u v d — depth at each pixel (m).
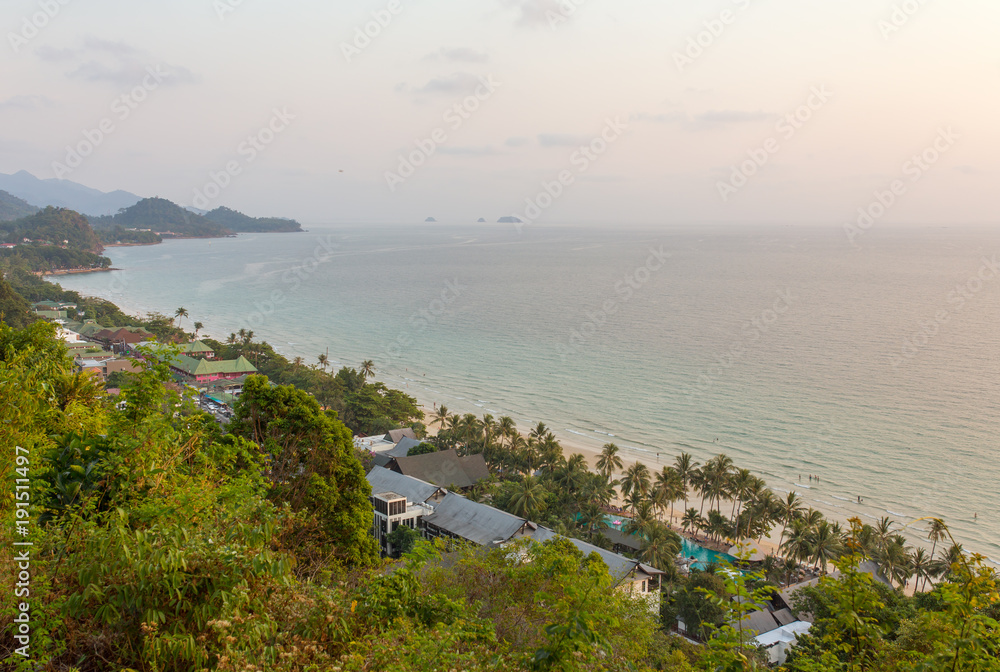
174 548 10.64
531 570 20.05
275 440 28.55
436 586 20.05
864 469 86.31
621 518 75.50
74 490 14.16
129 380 16.33
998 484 81.12
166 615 10.74
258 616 11.17
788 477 84.00
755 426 104.12
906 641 12.47
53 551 11.46
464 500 63.84
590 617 12.91
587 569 19.59
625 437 100.25
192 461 17.20
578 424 106.19
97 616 10.34
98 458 15.25
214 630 10.36
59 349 29.08
